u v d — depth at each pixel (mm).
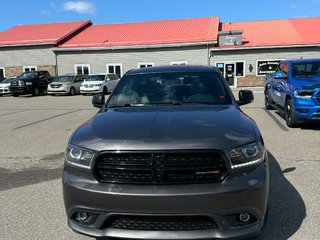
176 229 3039
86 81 26781
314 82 9023
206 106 4289
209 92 4680
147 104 4539
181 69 5238
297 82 9328
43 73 28344
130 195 2990
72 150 3346
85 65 32750
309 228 3758
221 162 3039
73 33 35688
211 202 2949
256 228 3098
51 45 33156
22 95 27828
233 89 27078
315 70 9961
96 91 26203
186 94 4668
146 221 3072
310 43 27547
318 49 27812
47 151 7609
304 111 9000
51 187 5273
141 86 4906
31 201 4727
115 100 4738
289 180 5277
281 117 11539
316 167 5918
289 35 30047
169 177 3025
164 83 4906
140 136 3193
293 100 9211
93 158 3158
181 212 2959
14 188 5266
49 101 21250
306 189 4887
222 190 2963
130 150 3070
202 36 30719
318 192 4770
